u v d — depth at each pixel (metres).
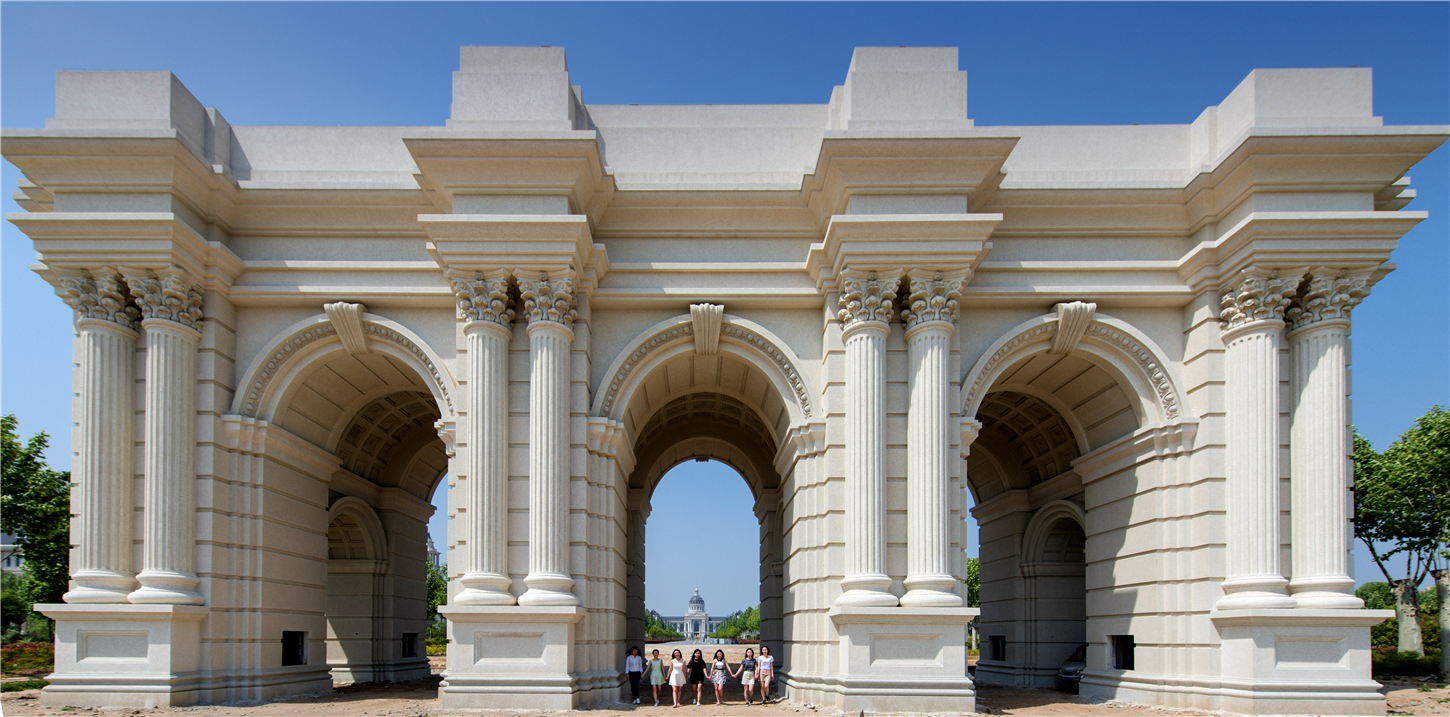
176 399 17.52
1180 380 18.78
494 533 17.03
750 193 18.66
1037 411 23.47
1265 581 16.89
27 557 32.78
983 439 26.67
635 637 27.92
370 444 24.73
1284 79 17.94
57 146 16.72
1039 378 21.17
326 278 18.81
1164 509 18.50
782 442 19.95
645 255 19.19
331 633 25.08
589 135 16.95
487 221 17.08
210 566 17.61
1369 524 33.66
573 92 19.08
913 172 17.44
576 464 17.94
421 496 28.73
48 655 30.02
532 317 17.64
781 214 19.09
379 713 16.09
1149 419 18.95
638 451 28.48
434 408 24.78
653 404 22.11
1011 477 26.06
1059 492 23.81
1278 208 17.48
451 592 17.77
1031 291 18.64
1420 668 27.59
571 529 17.73
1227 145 18.66
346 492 23.81
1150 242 19.22
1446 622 26.31
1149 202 18.81
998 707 18.38
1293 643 16.62
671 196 18.75
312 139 19.81
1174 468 18.48
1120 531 20.11
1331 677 16.44
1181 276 18.89
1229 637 17.20
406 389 22.14
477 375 17.36
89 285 17.36
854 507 17.14
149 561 17.03
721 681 19.48
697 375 21.39
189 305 17.86
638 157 19.70
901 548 17.33
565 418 17.69
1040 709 18.03
